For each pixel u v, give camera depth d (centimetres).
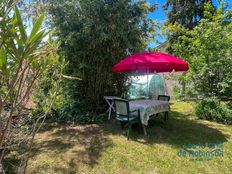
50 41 159
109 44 612
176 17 1302
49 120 594
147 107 480
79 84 656
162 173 315
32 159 353
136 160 356
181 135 486
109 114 616
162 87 1038
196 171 321
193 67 637
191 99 682
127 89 743
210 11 693
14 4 113
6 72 112
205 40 610
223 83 580
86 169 325
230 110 589
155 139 459
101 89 675
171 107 855
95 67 634
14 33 107
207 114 628
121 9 571
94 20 568
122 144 427
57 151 388
